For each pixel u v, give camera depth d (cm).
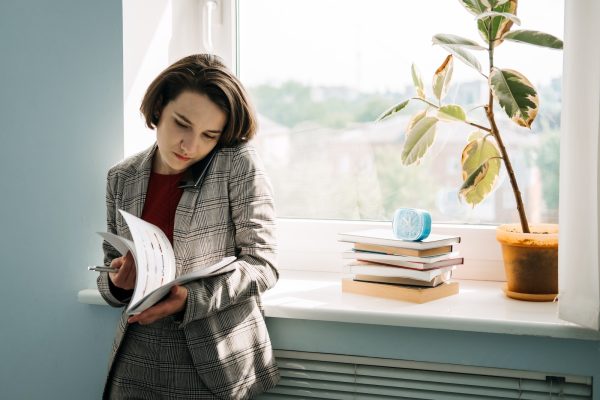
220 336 122
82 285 154
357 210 169
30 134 155
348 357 137
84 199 153
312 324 137
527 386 128
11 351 161
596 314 114
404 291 138
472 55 139
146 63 156
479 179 134
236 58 175
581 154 115
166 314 109
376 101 165
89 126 151
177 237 123
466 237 159
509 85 126
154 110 124
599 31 113
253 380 125
